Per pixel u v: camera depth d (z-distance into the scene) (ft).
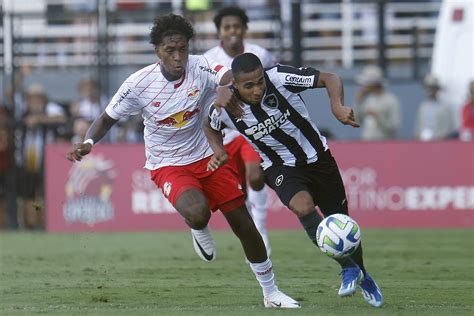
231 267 104.47
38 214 166.81
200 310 72.23
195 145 77.56
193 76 75.97
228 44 108.37
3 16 171.01
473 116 163.53
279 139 73.92
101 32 173.47
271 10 169.78
